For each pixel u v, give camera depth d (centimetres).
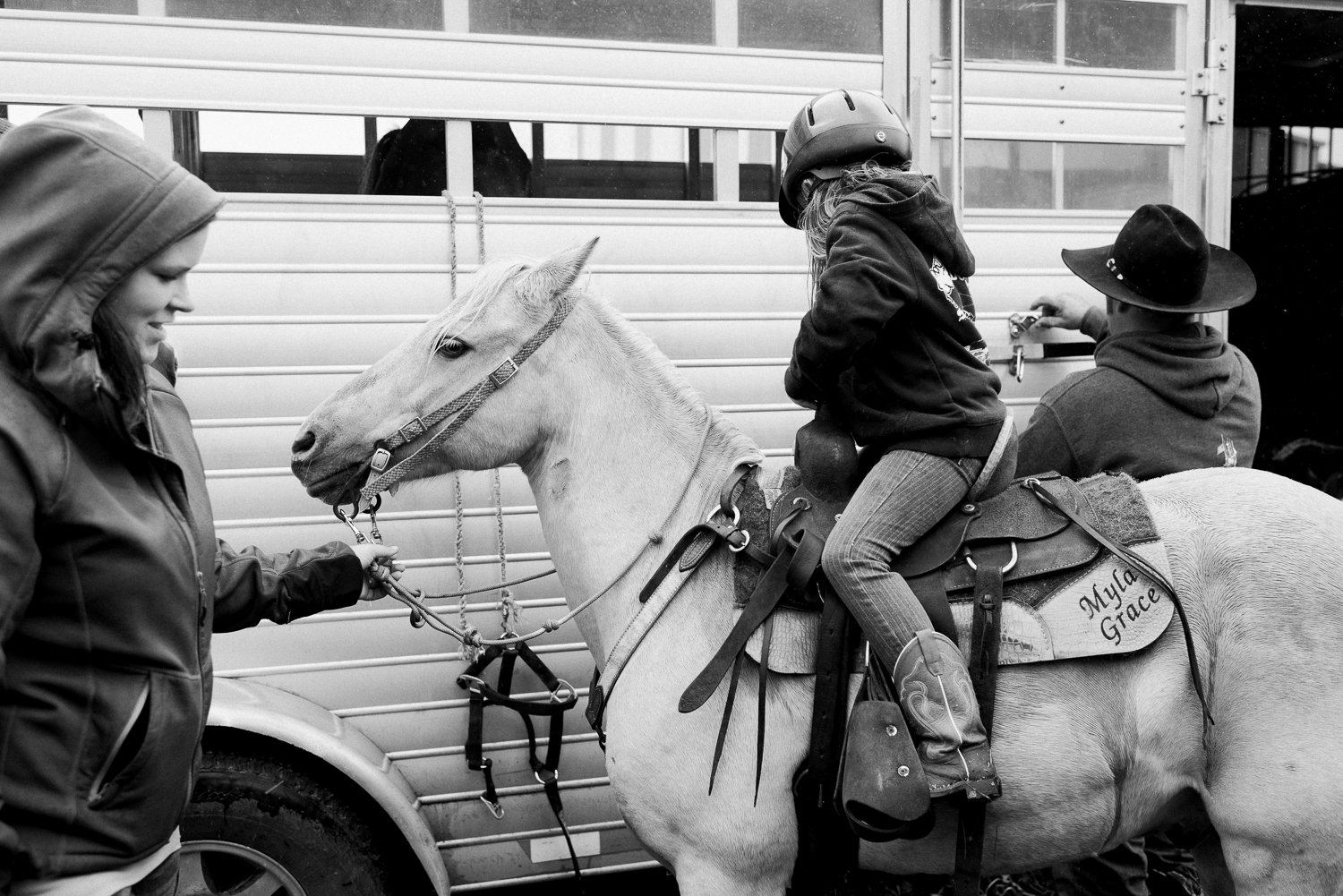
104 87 238
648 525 207
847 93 212
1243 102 500
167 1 241
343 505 220
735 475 207
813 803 194
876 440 200
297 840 237
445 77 255
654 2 269
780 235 278
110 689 139
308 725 234
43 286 131
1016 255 300
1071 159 305
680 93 271
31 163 134
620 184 270
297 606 195
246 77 245
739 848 192
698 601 201
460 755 258
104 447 141
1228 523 202
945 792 182
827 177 208
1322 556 196
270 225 246
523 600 262
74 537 135
